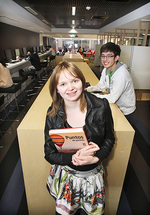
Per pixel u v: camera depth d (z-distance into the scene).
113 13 6.01
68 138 0.72
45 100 1.53
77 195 0.91
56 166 0.96
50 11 5.96
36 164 1.18
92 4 4.95
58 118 0.80
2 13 4.24
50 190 0.99
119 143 1.11
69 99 0.74
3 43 6.25
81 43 21.05
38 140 1.08
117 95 1.42
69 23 9.24
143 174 1.93
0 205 1.53
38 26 7.77
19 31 8.05
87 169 0.86
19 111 3.69
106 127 0.86
